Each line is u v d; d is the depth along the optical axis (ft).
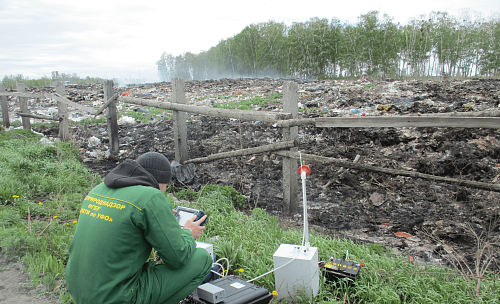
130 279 6.02
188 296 7.38
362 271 9.47
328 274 9.36
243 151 17.95
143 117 40.42
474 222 14.76
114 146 27.61
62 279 9.08
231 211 15.29
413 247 12.75
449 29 153.89
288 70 179.32
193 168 21.36
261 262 9.91
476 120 11.94
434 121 12.73
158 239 5.99
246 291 7.48
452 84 48.19
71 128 33.91
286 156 16.19
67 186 17.37
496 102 32.09
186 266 6.67
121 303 5.76
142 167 6.69
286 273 8.47
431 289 8.89
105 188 6.39
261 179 21.35
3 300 8.08
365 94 40.93
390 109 32.12
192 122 34.76
